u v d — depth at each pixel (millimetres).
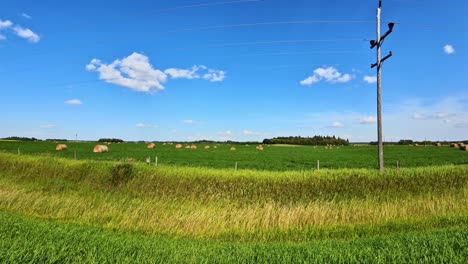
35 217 11477
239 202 16828
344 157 49250
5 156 29906
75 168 23969
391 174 20641
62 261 5273
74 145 74750
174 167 23266
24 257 5160
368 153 61219
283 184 19406
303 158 46812
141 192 18875
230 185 19219
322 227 10602
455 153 55719
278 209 12391
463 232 7551
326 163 38094
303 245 7289
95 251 5793
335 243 7445
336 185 19297
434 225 10062
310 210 11977
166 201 16391
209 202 16547
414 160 40938
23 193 14516
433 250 6184
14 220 7961
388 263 5637
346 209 12648
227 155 50969
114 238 7051
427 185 19203
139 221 11094
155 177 20781
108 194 17484
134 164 23391
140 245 6488
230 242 8766
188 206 14633
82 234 7094
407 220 10891
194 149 69938
